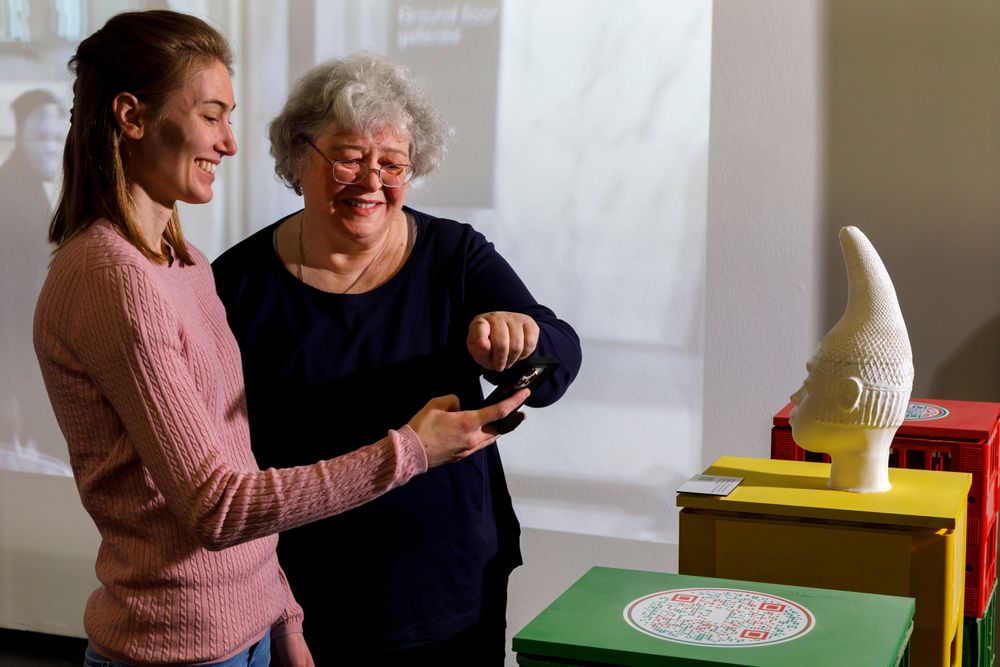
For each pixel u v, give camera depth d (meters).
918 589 1.43
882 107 2.53
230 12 3.03
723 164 2.68
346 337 1.65
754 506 1.50
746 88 2.64
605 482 2.87
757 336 2.69
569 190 2.83
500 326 1.41
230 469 1.11
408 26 2.92
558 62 2.80
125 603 1.23
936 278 2.52
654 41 2.71
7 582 3.39
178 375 1.11
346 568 1.64
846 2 2.54
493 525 1.73
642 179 2.76
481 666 1.70
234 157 3.09
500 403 1.24
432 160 1.69
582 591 1.28
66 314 1.13
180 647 1.24
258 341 1.67
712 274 2.72
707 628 1.14
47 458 3.30
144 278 1.11
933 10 2.47
